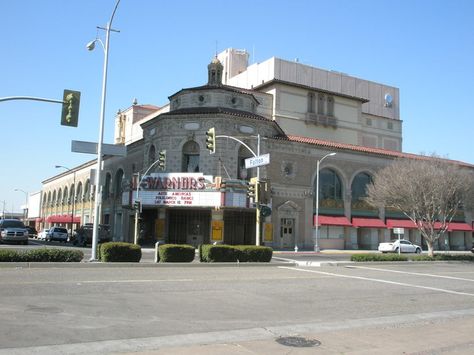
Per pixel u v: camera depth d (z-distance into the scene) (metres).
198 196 41.59
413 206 37.62
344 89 65.25
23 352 6.97
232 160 43.53
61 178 92.31
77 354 7.02
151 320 9.59
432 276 22.52
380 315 11.60
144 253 33.38
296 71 60.72
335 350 7.96
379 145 65.81
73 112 20.20
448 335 9.51
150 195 42.50
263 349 7.78
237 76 66.69
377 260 30.12
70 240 55.50
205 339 8.34
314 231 48.84
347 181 51.84
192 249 23.27
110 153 23.62
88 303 10.93
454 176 38.44
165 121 44.94
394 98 70.50
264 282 16.81
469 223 62.00
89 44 24.22
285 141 47.66
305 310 11.77
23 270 16.84
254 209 42.88
